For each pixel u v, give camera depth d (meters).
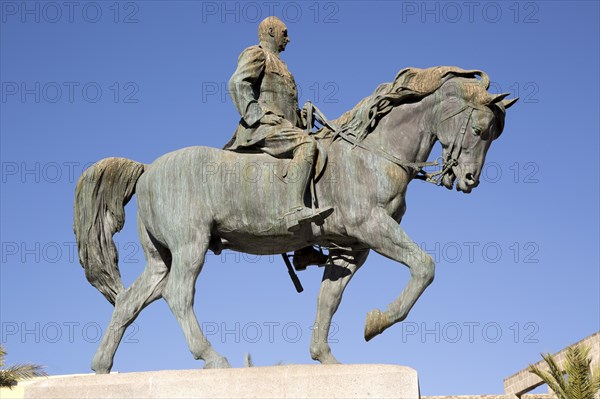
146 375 6.20
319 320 6.82
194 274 6.70
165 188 6.84
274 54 7.29
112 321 6.89
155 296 6.98
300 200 6.64
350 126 6.87
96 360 6.80
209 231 6.79
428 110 6.86
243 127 6.98
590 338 19.92
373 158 6.71
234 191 6.79
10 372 16.00
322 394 5.90
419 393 5.92
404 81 6.89
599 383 15.06
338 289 6.86
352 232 6.65
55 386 6.24
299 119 7.17
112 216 7.11
